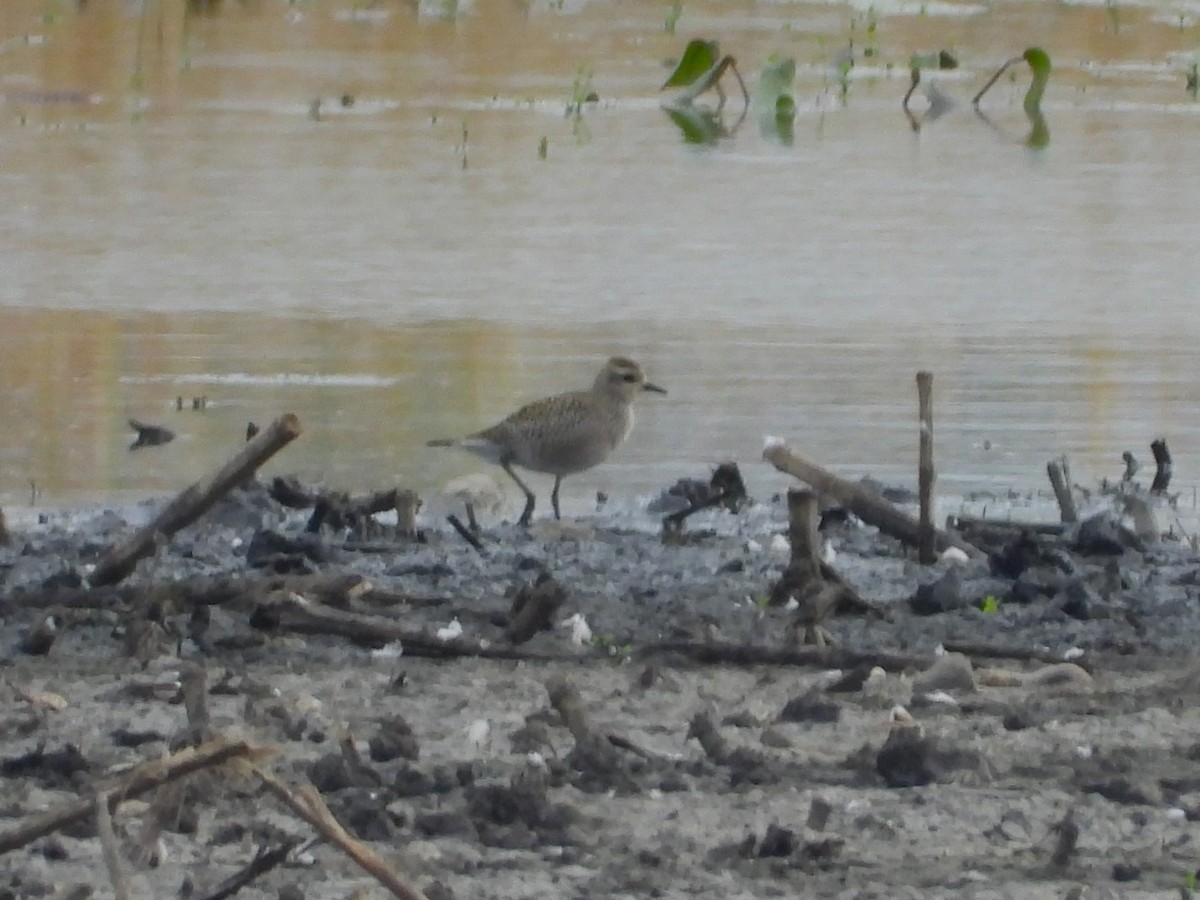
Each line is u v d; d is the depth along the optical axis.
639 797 7.80
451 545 12.28
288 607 9.95
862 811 7.67
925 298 18.84
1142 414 15.50
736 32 34.81
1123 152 25.55
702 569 11.66
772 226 21.47
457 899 6.82
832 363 16.86
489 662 9.63
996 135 26.67
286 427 10.73
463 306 18.50
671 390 16.09
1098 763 8.14
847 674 9.23
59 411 15.48
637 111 28.27
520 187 23.25
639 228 21.28
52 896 6.70
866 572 11.50
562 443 13.79
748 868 7.12
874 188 23.38
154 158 24.50
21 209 21.69
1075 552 11.94
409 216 21.70
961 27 35.56
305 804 6.41
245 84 29.91
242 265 19.77
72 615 10.14
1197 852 7.29
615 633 10.08
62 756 8.03
